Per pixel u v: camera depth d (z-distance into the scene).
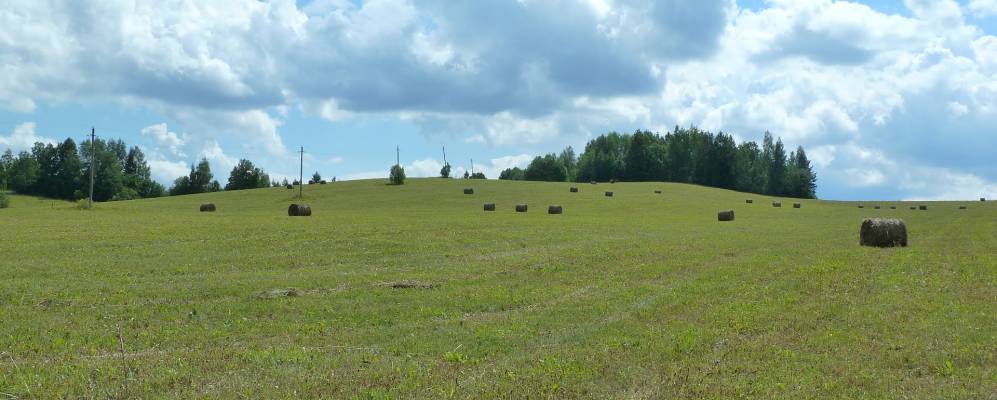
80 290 20.73
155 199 105.50
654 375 11.36
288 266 27.70
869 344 13.34
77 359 12.63
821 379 11.11
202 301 19.23
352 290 21.06
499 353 13.09
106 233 38.06
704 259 29.48
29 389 10.48
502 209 80.00
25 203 151.75
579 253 32.12
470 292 20.84
